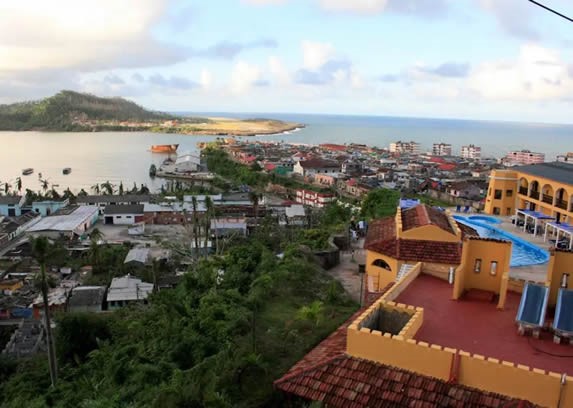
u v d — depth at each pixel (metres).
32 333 56.78
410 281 26.44
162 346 34.03
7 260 86.38
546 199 65.31
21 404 35.50
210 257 80.19
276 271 39.03
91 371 37.53
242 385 21.38
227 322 31.92
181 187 171.88
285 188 166.00
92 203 134.12
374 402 17.36
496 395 16.56
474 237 25.28
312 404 17.36
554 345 19.97
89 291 68.19
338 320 29.98
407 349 18.11
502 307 23.27
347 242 52.25
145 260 84.81
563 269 22.91
